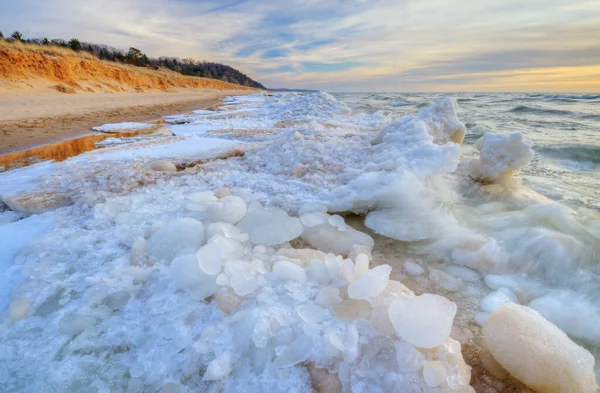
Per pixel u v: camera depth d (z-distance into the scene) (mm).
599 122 9328
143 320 1430
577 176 3811
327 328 1303
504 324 1294
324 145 4145
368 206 2660
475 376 1226
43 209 2619
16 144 5898
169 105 16234
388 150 3689
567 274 1877
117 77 20953
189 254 1761
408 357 1146
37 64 15023
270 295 1505
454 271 1921
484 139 3334
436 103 4453
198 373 1199
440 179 3008
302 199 2723
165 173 3465
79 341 1328
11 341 1334
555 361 1153
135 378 1187
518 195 2969
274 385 1138
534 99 21828
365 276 1477
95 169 3596
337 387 1122
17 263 1868
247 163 3855
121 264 1825
